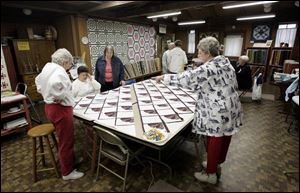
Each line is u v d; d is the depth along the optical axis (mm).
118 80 3344
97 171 1906
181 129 1657
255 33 6586
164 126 1691
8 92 2982
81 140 2641
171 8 2111
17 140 2691
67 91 1680
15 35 3762
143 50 6195
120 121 1792
